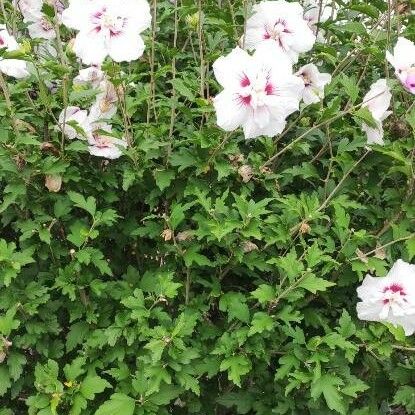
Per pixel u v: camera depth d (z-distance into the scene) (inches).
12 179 21.5
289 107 20.9
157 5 28.4
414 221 23.1
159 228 23.1
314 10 32.7
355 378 19.9
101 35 21.5
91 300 22.7
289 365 19.5
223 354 20.8
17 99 24.7
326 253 22.7
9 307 21.2
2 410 22.8
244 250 21.0
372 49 24.6
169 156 23.1
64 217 22.9
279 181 25.9
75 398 19.4
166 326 20.8
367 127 22.9
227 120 20.9
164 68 24.0
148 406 19.6
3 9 26.5
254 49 25.6
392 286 21.0
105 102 23.1
